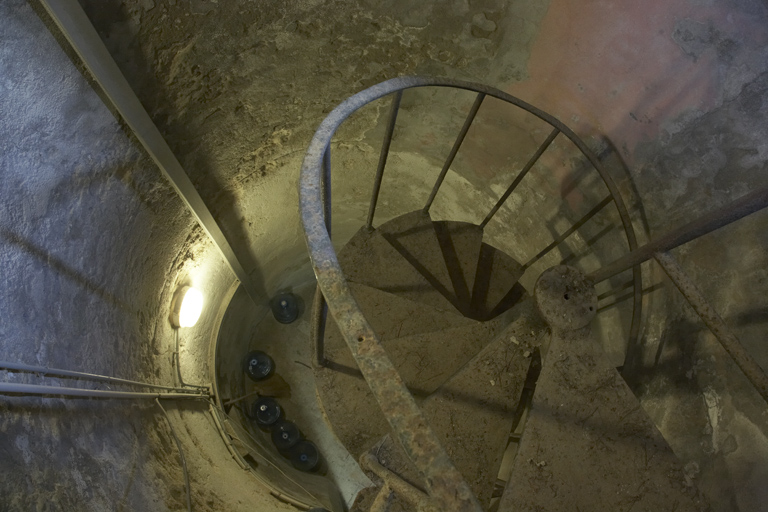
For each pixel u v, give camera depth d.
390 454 2.15
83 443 2.65
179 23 2.94
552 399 2.31
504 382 2.64
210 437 4.89
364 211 6.05
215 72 3.37
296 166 4.77
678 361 2.82
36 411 2.36
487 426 2.57
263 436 7.16
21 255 2.49
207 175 4.08
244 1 3.03
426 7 3.31
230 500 3.75
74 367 2.85
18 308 2.43
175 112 3.38
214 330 6.01
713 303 2.60
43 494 2.12
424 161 4.79
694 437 2.66
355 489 7.33
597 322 3.83
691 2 2.45
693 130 2.66
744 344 2.41
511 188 3.59
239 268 5.56
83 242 3.05
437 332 3.14
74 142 2.76
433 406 2.60
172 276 4.48
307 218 1.66
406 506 2.26
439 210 5.45
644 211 3.11
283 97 3.87
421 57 3.66
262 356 7.60
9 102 2.32
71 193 2.86
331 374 3.05
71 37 2.40
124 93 2.83
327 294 1.47
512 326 2.72
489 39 3.42
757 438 2.30
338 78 3.86
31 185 2.53
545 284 2.51
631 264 2.27
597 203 3.53
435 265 4.01
